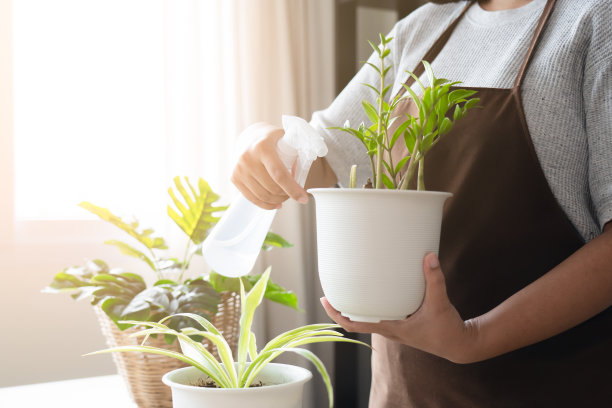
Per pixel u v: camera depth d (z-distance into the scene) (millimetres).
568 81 808
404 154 921
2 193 1913
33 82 2051
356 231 598
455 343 657
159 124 2201
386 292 602
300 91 2475
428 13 1021
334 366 2281
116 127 2168
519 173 831
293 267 2332
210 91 2252
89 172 2133
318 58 2525
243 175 708
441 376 886
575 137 807
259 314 2252
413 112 909
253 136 716
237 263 743
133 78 2189
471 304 862
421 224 600
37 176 2061
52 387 1487
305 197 665
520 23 885
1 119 1901
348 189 591
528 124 828
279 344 690
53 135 2084
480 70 905
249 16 2316
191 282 1465
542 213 825
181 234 2162
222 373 671
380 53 663
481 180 856
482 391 863
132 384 1363
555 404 838
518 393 851
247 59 2309
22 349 1966
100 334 2084
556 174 812
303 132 657
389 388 946
